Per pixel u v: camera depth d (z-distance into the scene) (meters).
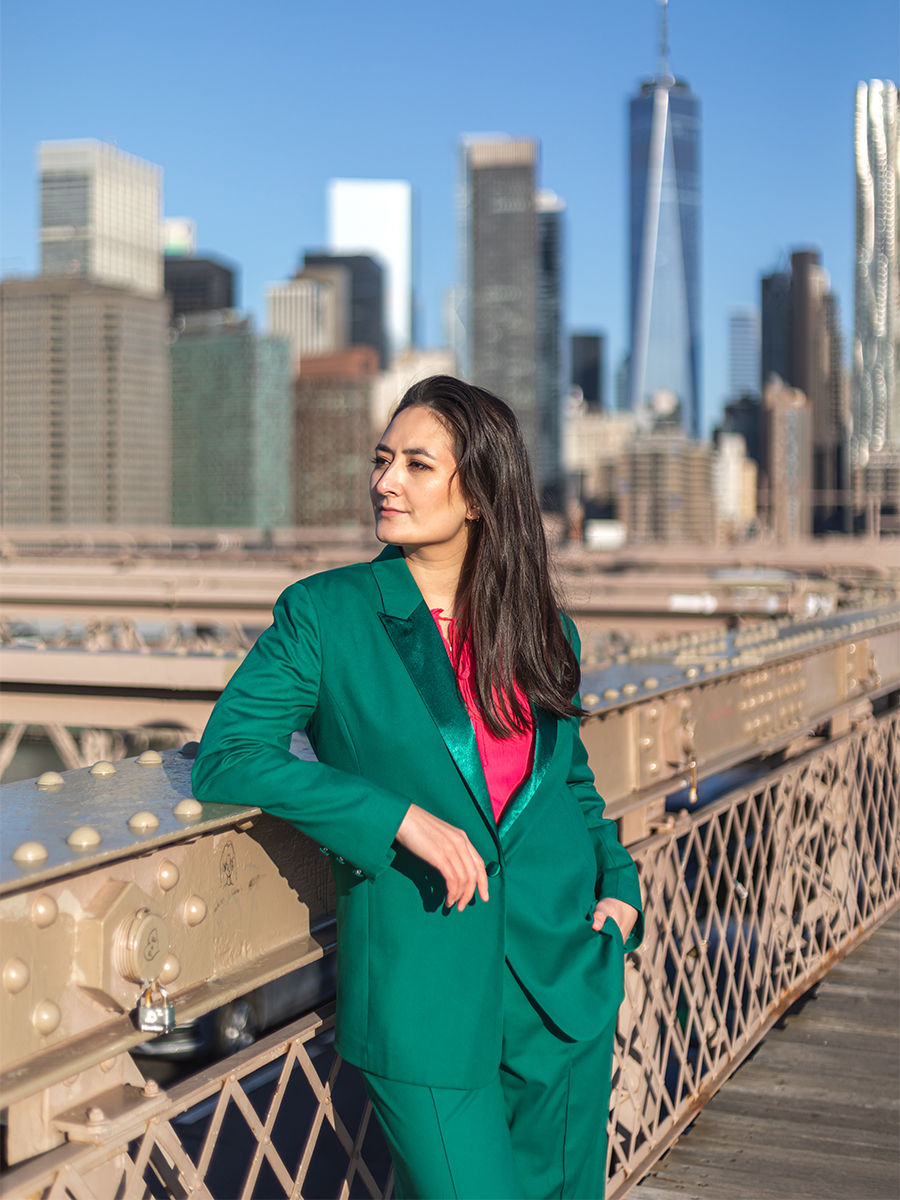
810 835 4.64
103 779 1.89
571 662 1.89
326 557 29.94
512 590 1.80
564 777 1.90
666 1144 3.21
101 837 1.52
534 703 1.84
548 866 1.81
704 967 3.58
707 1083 3.55
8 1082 1.33
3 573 20.08
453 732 1.73
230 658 6.86
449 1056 1.66
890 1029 4.18
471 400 1.82
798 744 4.77
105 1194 1.47
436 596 1.89
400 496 1.80
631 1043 3.05
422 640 1.77
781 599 15.72
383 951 1.70
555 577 2.00
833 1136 3.38
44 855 1.39
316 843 1.95
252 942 1.81
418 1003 1.67
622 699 3.04
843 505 170.62
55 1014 1.40
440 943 1.69
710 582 17.31
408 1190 1.72
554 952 1.77
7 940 1.35
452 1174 1.66
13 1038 1.36
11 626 20.08
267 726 1.67
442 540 1.82
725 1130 3.41
